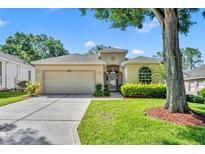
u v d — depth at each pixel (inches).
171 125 333.4
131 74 930.1
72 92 878.4
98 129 314.8
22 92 1015.0
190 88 1181.7
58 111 471.8
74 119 390.6
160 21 457.7
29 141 272.5
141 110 450.6
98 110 459.8
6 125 347.9
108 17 584.4
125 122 348.2
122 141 268.2
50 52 2162.9
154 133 295.1
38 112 459.5
